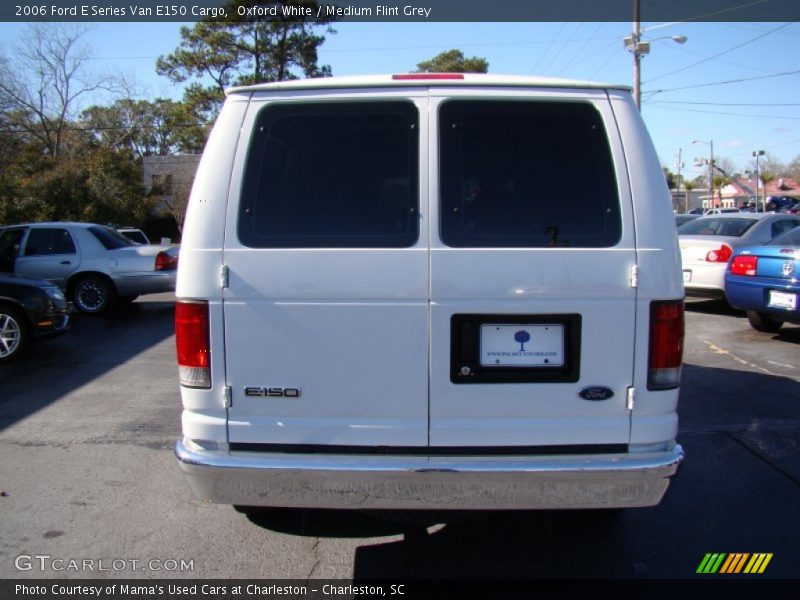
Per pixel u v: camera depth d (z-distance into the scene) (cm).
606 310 274
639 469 268
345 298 274
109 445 499
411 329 274
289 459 276
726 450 474
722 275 956
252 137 284
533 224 276
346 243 275
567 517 375
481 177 279
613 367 276
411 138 281
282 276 274
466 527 368
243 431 281
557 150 282
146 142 4356
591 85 284
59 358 792
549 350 277
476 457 276
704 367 689
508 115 283
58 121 3350
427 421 278
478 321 275
